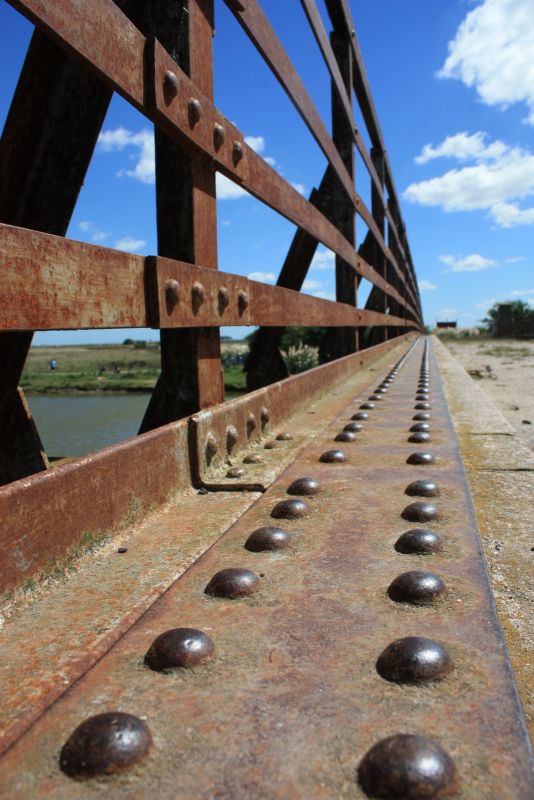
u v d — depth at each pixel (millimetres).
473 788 721
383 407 4020
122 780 748
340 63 6586
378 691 908
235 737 816
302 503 1775
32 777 763
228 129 2562
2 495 1225
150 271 1909
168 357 2484
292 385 3732
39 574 1321
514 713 852
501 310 45000
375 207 10102
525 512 2021
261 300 3064
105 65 1656
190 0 2266
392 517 1730
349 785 733
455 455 2508
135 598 1289
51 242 1427
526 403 9320
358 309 6859
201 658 992
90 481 1528
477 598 1213
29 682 980
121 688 937
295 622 1132
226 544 1551
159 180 2391
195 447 2182
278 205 3328
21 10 1312
